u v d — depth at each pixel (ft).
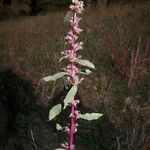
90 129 5.79
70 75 2.28
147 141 5.48
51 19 11.49
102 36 8.20
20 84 6.72
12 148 5.70
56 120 6.12
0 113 5.86
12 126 5.97
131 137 5.57
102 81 6.50
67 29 9.25
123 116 5.89
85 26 9.22
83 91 6.36
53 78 2.27
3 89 6.33
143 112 5.88
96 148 5.59
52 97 6.46
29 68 7.18
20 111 6.28
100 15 10.73
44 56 7.58
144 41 7.60
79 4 2.25
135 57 6.61
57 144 5.85
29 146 5.78
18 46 8.40
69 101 2.22
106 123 5.87
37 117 6.23
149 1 12.16
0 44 8.77
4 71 6.91
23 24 11.67
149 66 6.79
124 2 13.16
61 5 16.51
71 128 2.43
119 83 6.43
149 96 6.14
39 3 17.06
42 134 5.97
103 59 7.14
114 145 5.58
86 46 7.66
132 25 8.98
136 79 6.43
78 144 5.67
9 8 16.98
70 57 2.28
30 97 6.51
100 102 6.18
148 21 9.18
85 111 6.12
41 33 9.46
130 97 6.14
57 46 8.00
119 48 7.32
